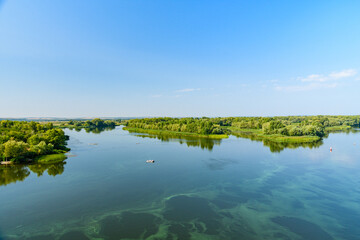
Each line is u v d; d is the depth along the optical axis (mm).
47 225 32188
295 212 37188
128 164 66188
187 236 30219
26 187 46594
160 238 29578
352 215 36125
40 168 60906
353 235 30828
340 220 34656
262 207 38906
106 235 30016
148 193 44375
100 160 71062
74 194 43312
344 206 39156
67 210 36781
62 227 31766
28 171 58062
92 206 38375
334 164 66500
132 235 30141
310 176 55281
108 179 52344
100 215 35344
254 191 45844
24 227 31547
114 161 69812
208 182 50969
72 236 29656
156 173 57375
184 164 66562
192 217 35312
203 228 32250
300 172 58531
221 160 71938
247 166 64438
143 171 59094
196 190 46219
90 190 45406
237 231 31625
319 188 47312
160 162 68938
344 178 53531
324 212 37188
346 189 46688
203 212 36969
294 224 33594
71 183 49344
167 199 41781
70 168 61344
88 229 31328
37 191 44500
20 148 66875
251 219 34938
